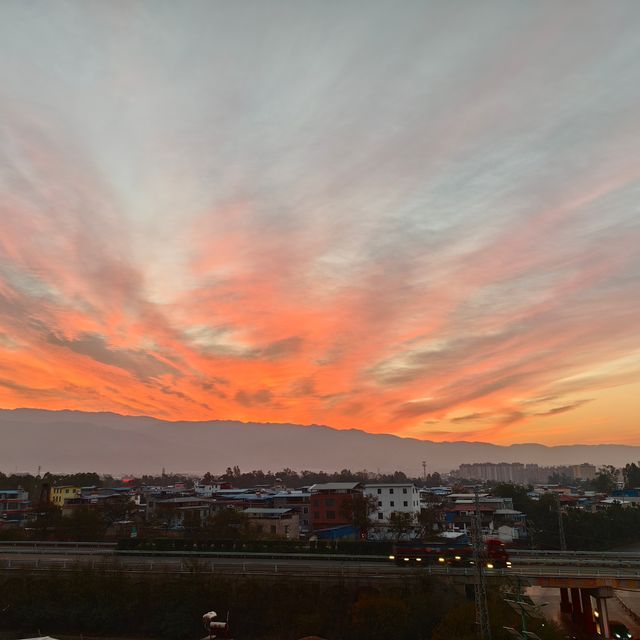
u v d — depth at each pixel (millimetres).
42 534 72938
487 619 31672
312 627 43531
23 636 46781
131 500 104250
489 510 93750
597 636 45719
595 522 95188
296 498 97438
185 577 49125
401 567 48656
